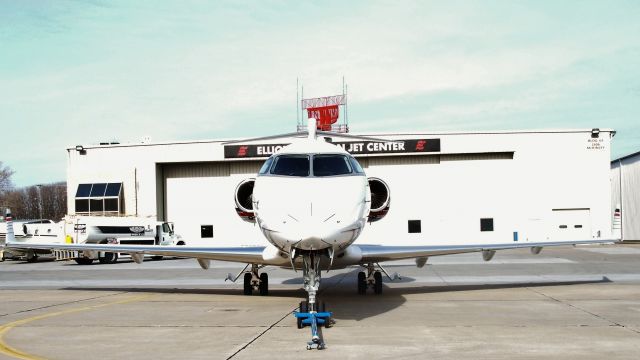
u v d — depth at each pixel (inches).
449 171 1419.8
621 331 335.6
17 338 335.9
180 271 882.8
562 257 1040.2
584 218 1398.9
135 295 560.7
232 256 485.4
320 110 1552.7
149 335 339.9
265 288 553.0
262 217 386.3
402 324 366.9
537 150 1398.9
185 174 1483.8
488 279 674.8
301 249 371.9
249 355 282.8
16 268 1000.9
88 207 1477.6
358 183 404.5
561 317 388.8
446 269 821.9
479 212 1411.2
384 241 1419.8
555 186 1400.1
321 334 335.3
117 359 277.7
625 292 526.9
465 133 1397.6
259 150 1428.4
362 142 1414.9
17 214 4453.7
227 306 468.1
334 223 364.2
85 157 1489.9
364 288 539.5
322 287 614.2
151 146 1462.8
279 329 355.6
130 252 533.0
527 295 513.7
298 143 439.5
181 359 275.9
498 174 1412.4
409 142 1402.6
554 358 268.8
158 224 1256.8
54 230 1156.5
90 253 626.2
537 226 1400.1
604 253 1140.5
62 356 285.7
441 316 398.9
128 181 1467.8
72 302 507.8
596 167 1398.9
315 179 390.3
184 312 434.9
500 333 332.2
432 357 273.1
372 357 274.8
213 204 1470.2
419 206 1418.6
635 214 1763.0
